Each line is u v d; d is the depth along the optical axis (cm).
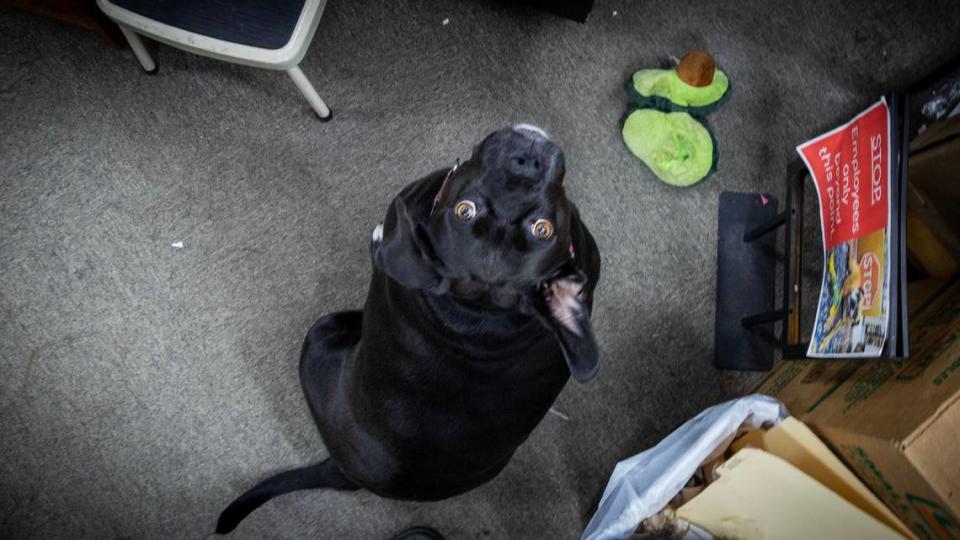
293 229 262
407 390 174
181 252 260
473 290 149
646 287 265
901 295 171
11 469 247
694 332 265
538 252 143
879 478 176
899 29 284
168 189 262
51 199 259
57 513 247
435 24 275
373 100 270
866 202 189
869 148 190
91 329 255
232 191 263
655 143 258
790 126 277
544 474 257
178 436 253
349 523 253
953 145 204
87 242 258
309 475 230
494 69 274
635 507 198
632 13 280
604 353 262
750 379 265
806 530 186
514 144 152
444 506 254
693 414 262
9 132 261
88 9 240
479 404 174
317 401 216
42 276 256
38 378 251
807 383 227
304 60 270
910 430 158
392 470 195
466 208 145
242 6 217
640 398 261
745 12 283
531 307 148
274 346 258
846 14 284
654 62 278
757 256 269
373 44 273
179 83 267
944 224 219
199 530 250
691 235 269
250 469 253
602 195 268
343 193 264
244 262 260
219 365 256
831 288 203
